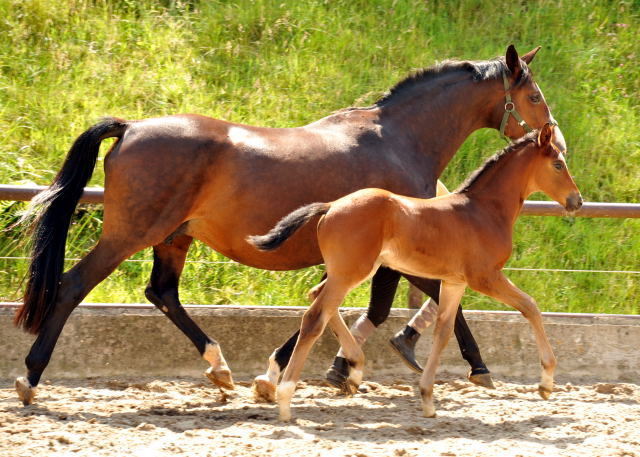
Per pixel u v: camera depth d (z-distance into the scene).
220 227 7.20
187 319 7.74
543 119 8.16
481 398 7.75
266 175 7.08
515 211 7.14
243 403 7.41
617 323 8.87
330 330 8.68
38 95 12.58
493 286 6.83
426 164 7.88
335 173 7.24
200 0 15.00
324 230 6.46
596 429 6.50
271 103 12.87
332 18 14.84
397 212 6.49
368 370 8.73
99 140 7.14
